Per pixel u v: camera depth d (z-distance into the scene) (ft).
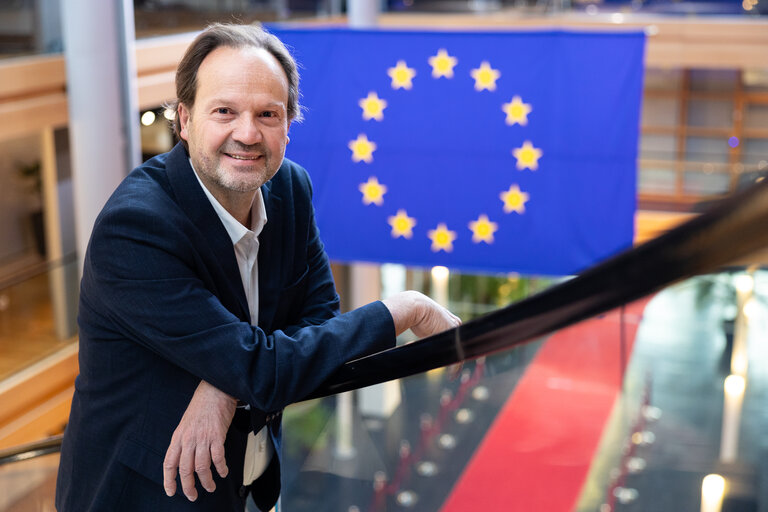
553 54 20.20
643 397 26.04
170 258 4.59
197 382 4.82
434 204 21.52
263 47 4.76
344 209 22.08
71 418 5.19
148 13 30.66
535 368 26.17
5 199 30.94
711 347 27.43
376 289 36.17
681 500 23.44
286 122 4.89
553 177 20.66
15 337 26.99
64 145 30.04
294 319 5.68
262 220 5.11
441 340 4.39
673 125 51.47
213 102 4.61
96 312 4.79
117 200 4.69
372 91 21.47
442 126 21.16
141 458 4.87
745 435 24.80
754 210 2.06
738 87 49.88
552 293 3.29
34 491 9.39
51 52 27.53
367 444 18.01
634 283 2.68
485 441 23.93
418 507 20.90
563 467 23.67
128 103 23.88
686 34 43.45
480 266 21.49
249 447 5.42
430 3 46.26
